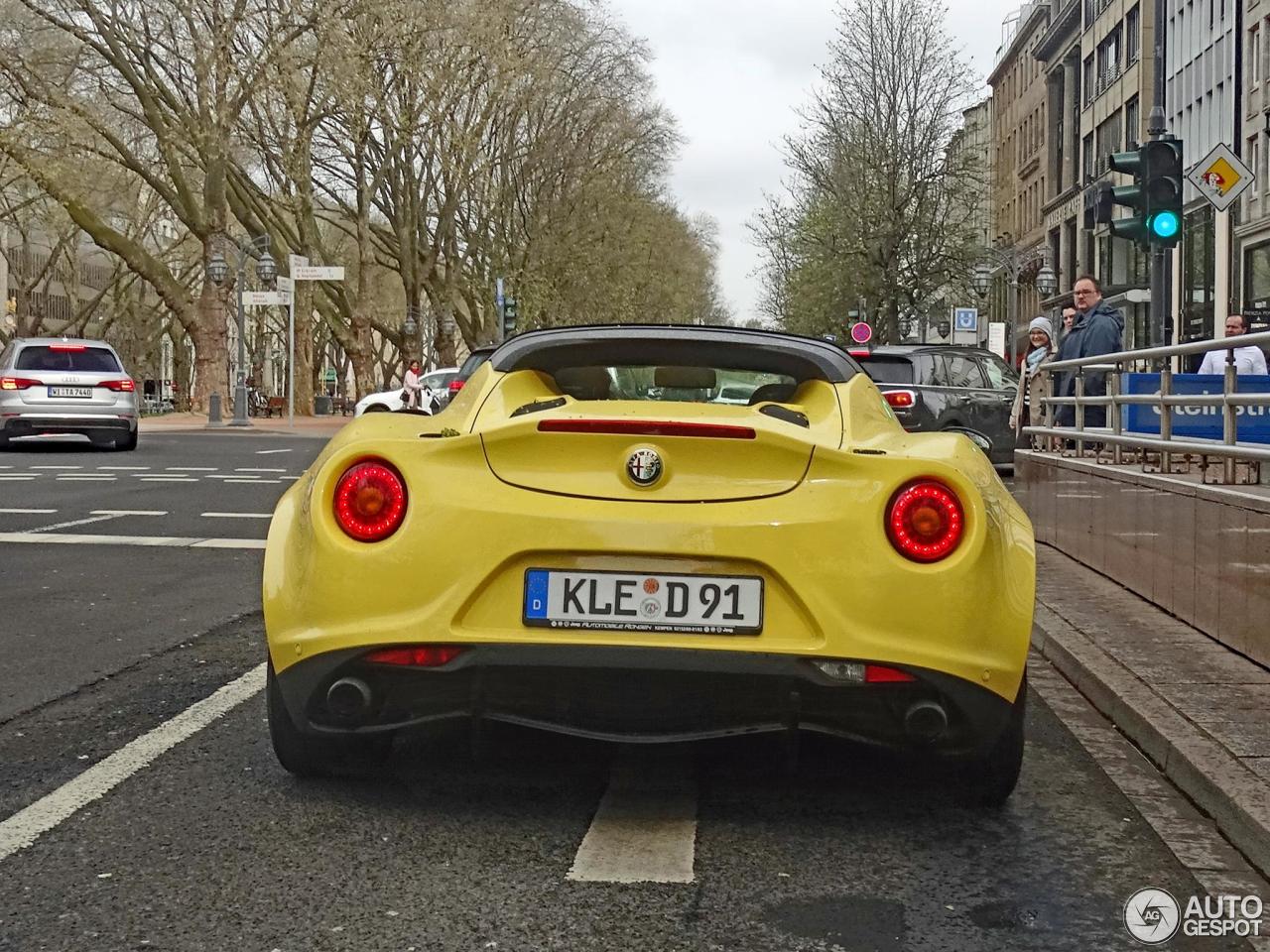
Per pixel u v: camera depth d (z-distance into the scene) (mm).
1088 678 5934
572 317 52938
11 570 9523
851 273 47125
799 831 4102
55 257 61594
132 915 3430
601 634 3836
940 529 3859
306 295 47875
